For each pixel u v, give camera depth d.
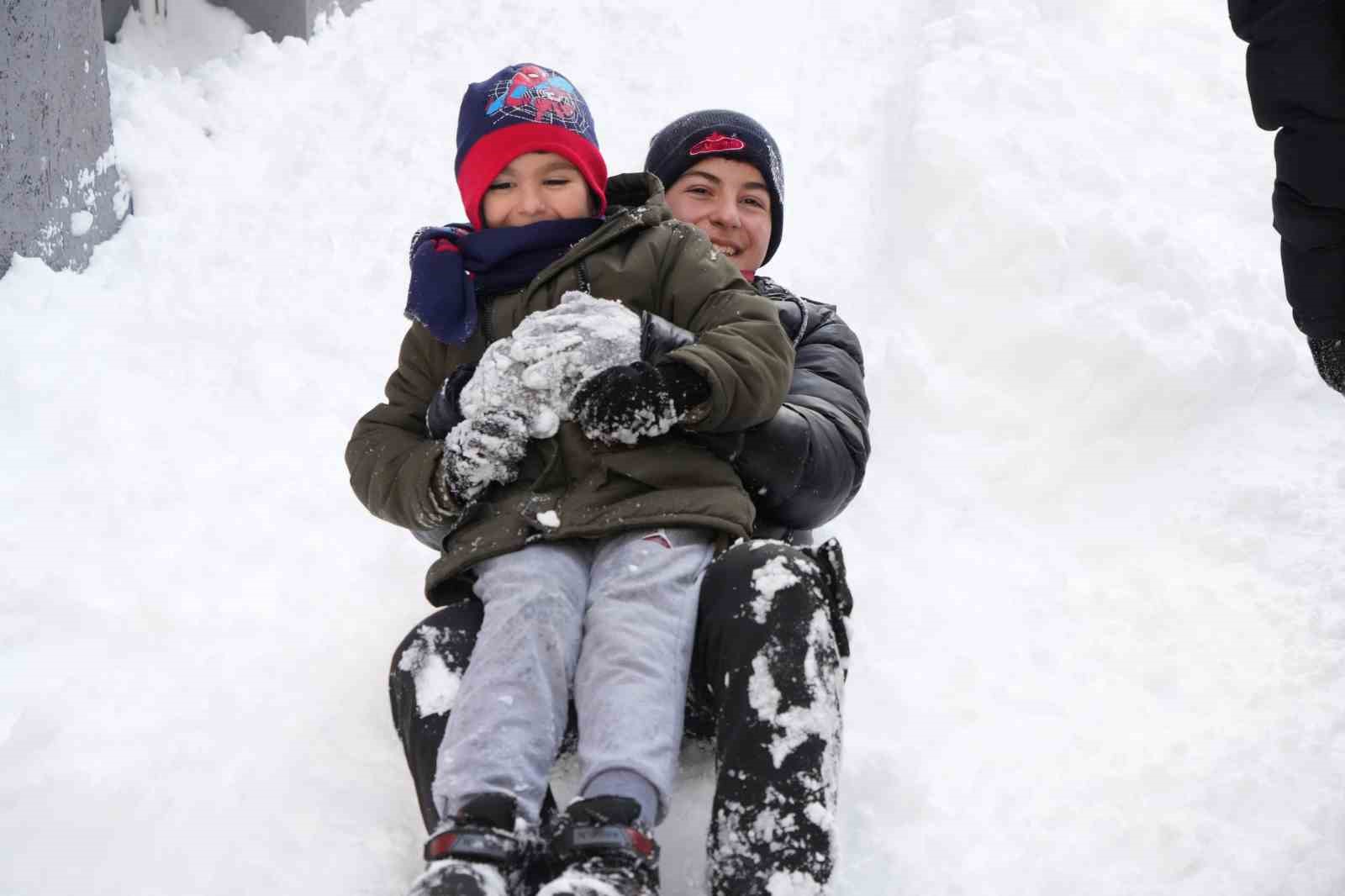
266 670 3.62
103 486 4.36
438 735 2.77
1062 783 3.33
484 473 2.95
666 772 2.59
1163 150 6.69
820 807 2.54
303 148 6.59
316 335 5.40
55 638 3.70
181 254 5.70
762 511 3.38
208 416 4.86
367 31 7.77
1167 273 5.41
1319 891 2.87
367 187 6.41
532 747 2.63
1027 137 6.27
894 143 6.95
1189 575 4.14
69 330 5.04
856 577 4.23
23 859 2.95
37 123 5.18
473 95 3.53
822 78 7.91
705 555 2.94
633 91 7.56
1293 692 3.54
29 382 4.68
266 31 7.40
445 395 3.15
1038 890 2.97
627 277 3.26
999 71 6.93
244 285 5.61
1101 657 3.85
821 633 2.71
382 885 2.90
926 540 4.53
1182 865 3.01
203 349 5.20
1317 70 2.86
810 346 3.74
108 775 3.17
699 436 3.12
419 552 4.18
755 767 2.57
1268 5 2.90
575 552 2.97
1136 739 3.47
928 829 3.17
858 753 3.36
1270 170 6.48
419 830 3.08
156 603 3.82
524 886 2.59
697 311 3.25
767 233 4.18
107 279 5.45
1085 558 4.37
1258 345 5.05
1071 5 7.86
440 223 6.26
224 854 2.96
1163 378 4.95
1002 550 4.47
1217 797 3.20
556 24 8.11
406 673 2.89
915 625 4.02
